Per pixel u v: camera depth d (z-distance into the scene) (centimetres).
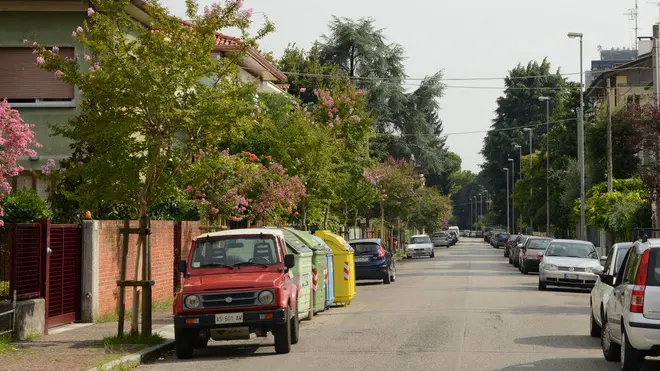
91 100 1892
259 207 3350
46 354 1658
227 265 1806
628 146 6562
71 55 3078
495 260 7138
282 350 1747
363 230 7506
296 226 4122
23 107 3075
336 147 4119
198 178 1959
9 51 3086
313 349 1797
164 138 1897
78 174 1902
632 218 5034
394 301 3062
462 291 3522
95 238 2253
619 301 1498
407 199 7750
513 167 13262
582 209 5828
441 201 10381
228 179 3167
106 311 2328
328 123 4575
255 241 1844
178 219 3147
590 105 10269
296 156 4062
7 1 3042
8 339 1820
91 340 1894
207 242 1842
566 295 3316
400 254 8638
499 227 17250
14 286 1883
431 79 7925
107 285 2339
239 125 1945
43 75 3077
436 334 2027
